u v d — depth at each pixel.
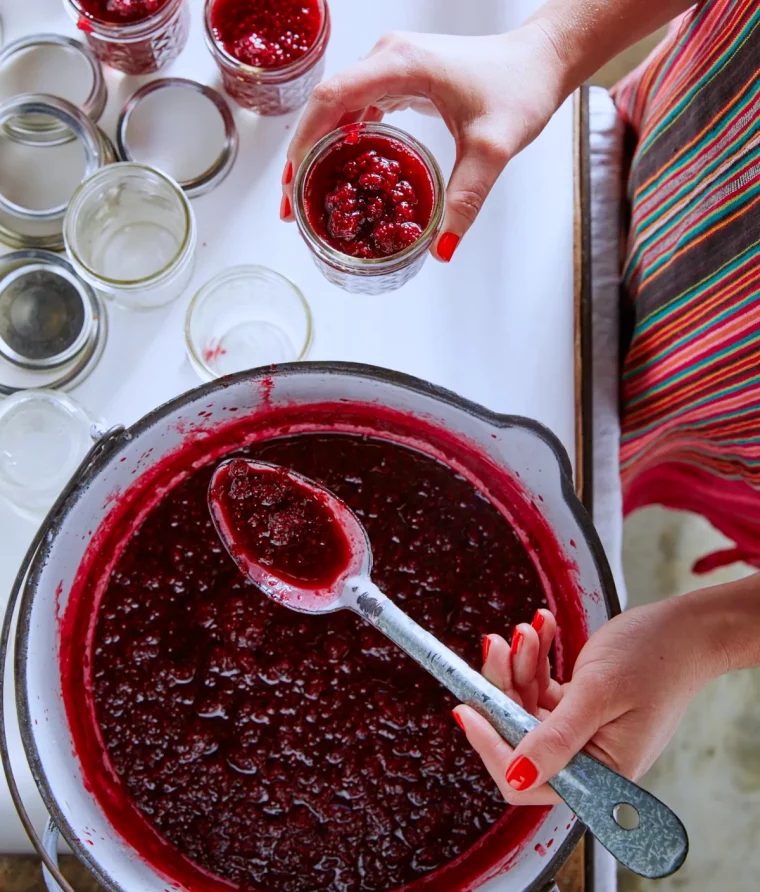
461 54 0.91
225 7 1.06
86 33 1.04
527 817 0.92
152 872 0.90
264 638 0.94
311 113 0.90
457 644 0.95
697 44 1.01
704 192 1.01
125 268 1.08
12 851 1.05
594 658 0.81
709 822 1.74
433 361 1.08
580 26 0.95
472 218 0.90
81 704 0.94
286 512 0.95
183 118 1.11
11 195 1.10
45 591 0.87
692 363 1.08
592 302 1.21
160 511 0.97
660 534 1.79
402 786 0.92
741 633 0.84
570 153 1.14
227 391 0.89
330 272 0.97
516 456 0.91
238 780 0.92
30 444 1.03
